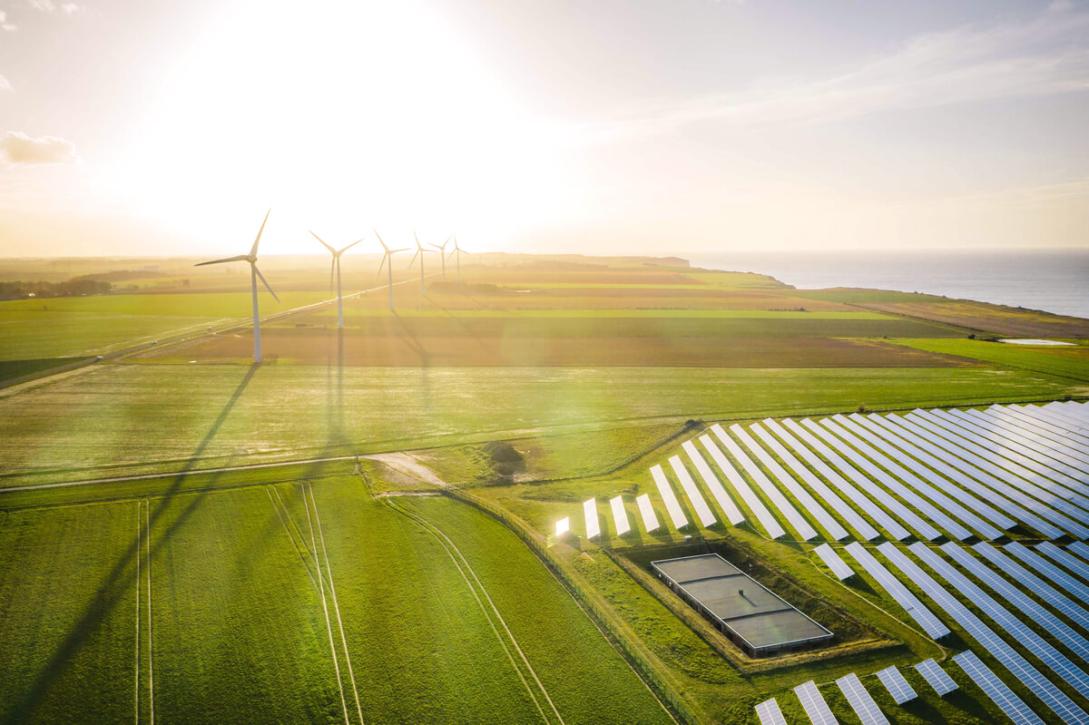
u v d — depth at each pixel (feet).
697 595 112.78
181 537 126.00
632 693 87.40
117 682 86.07
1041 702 85.20
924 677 88.58
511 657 93.50
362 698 84.58
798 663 93.09
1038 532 132.87
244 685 86.22
